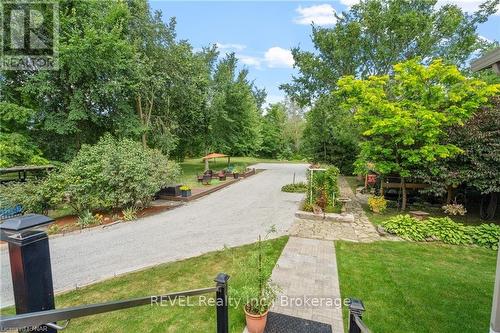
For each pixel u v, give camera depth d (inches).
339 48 616.1
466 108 283.7
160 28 647.1
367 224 292.4
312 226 285.4
